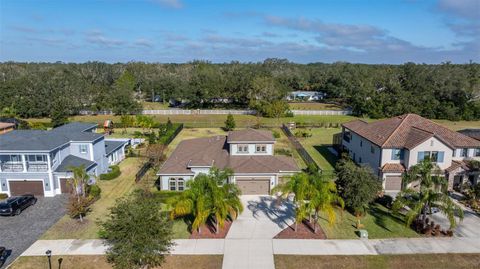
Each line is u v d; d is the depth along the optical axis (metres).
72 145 39.31
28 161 35.28
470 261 23.94
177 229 28.16
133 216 20.92
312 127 75.31
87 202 30.45
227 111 94.06
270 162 37.31
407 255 24.61
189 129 72.12
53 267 23.19
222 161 37.75
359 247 25.56
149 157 45.78
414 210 26.48
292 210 31.92
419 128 39.75
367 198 29.52
